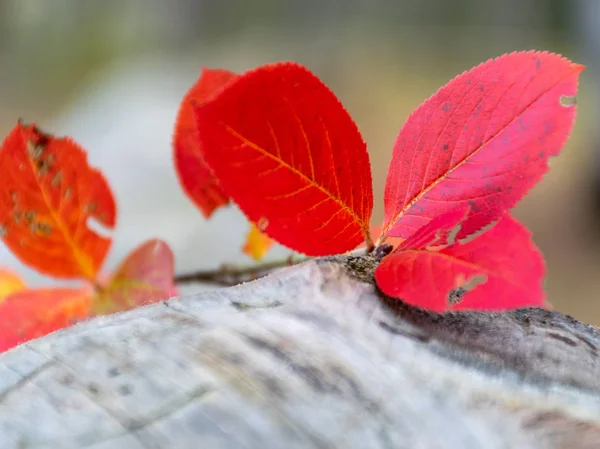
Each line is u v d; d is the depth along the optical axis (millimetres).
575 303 911
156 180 817
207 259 670
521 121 275
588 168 1089
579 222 1048
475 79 278
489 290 271
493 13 1529
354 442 260
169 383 267
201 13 1731
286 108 274
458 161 280
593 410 268
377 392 267
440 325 281
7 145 312
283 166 276
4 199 314
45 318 318
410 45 1395
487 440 261
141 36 1830
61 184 319
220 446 258
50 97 1757
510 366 275
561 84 272
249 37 1503
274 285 289
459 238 275
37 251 322
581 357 278
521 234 274
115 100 1119
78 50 1879
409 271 274
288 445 258
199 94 336
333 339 276
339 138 278
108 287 324
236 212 718
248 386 265
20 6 1931
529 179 274
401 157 285
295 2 1610
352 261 293
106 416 262
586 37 1376
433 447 260
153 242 328
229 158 274
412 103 1163
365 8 1560
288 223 280
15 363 274
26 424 262
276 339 275
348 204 282
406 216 286
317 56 1316
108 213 326
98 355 273
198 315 282
